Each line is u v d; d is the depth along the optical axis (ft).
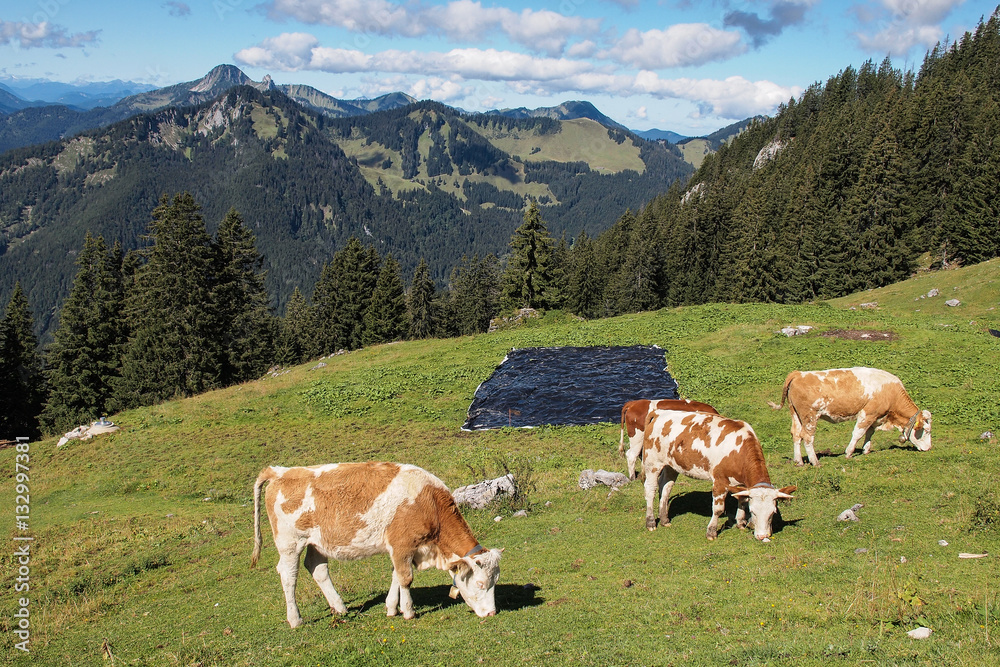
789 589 25.50
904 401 46.78
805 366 91.35
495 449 75.15
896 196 214.90
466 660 21.88
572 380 98.12
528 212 219.00
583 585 29.89
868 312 123.13
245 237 182.80
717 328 119.75
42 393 190.90
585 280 286.05
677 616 23.89
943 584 23.71
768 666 18.66
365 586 33.81
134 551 50.29
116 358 174.50
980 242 186.39
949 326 104.01
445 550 27.25
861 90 456.45
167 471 78.33
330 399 105.09
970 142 205.87
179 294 161.38
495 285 310.04
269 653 24.31
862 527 32.17
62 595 40.68
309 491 26.84
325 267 250.78
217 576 41.32
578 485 54.03
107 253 181.27
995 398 67.41
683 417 36.52
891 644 19.11
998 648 17.69
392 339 234.38
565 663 20.74
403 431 87.81
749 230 254.68
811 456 47.83
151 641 29.50
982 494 33.04
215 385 161.99
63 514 64.49
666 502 38.19
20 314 203.72
